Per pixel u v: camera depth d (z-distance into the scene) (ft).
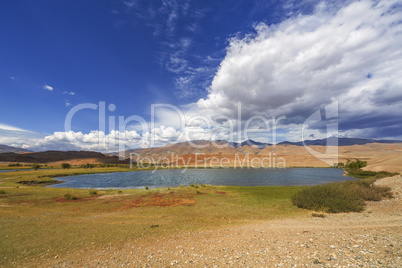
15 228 53.98
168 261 30.42
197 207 81.61
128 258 33.24
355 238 33.50
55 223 59.62
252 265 26.23
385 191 83.51
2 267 32.58
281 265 25.27
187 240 41.04
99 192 137.08
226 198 103.19
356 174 293.43
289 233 40.96
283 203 85.71
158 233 47.73
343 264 23.85
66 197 108.88
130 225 56.03
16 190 147.84
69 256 35.86
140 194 122.72
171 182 237.86
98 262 32.50
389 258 24.11
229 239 39.60
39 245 41.34
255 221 58.13
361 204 70.69
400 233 34.14
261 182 220.84
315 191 78.02
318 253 28.04
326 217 58.23
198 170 469.57
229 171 416.87
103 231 50.26
